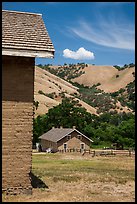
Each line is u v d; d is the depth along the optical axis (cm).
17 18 1752
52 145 6862
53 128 7788
